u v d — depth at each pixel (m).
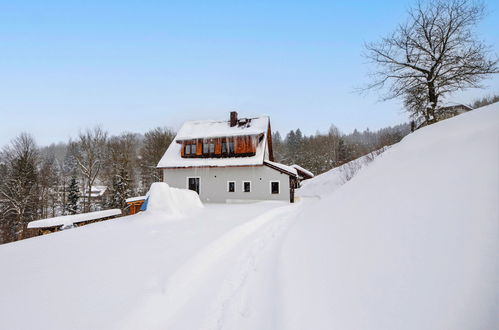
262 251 5.46
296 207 13.89
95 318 2.66
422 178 3.59
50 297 3.11
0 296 3.13
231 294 3.56
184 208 10.49
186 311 3.11
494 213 2.25
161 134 38.78
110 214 11.83
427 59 12.20
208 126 22.19
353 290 2.64
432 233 2.56
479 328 1.62
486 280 1.84
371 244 3.11
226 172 19.06
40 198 26.92
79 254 4.91
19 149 25.09
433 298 2.01
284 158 54.12
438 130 5.03
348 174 23.16
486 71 10.65
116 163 31.88
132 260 4.46
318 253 3.81
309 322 2.49
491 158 2.90
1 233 21.50
